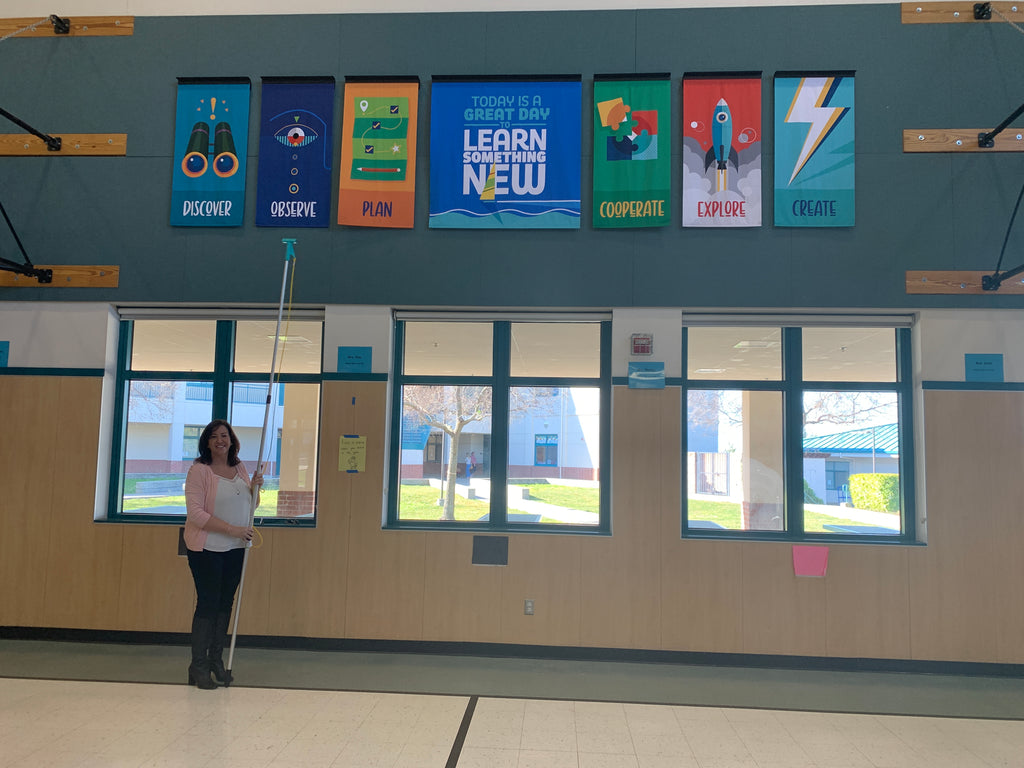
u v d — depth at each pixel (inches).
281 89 219.3
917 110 207.3
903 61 208.7
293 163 217.5
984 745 144.2
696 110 210.8
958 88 207.2
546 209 211.8
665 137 210.8
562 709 161.0
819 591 198.1
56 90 223.6
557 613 202.5
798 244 206.4
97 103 222.5
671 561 201.8
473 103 215.8
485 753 135.7
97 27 224.7
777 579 199.0
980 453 198.8
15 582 210.7
